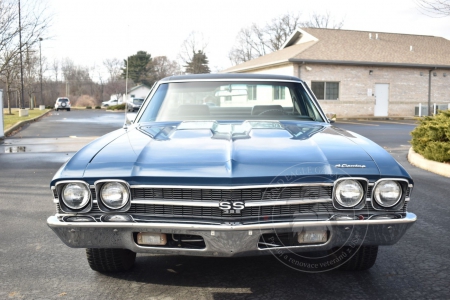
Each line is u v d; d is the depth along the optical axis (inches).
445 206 222.4
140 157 112.3
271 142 122.7
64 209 107.2
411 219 107.3
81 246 108.7
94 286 126.8
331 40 1211.2
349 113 1130.0
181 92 171.8
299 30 1310.3
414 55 1208.2
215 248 103.0
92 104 3058.6
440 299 117.4
